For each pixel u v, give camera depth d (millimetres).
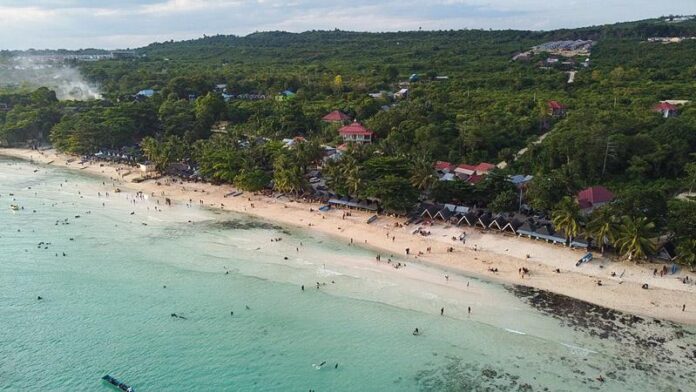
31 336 76188
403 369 69500
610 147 132500
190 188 147750
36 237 112000
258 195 139375
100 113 198875
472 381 66625
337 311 82875
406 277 92812
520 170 142250
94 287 90500
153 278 93750
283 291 89000
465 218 112250
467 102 198625
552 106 182250
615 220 93500
